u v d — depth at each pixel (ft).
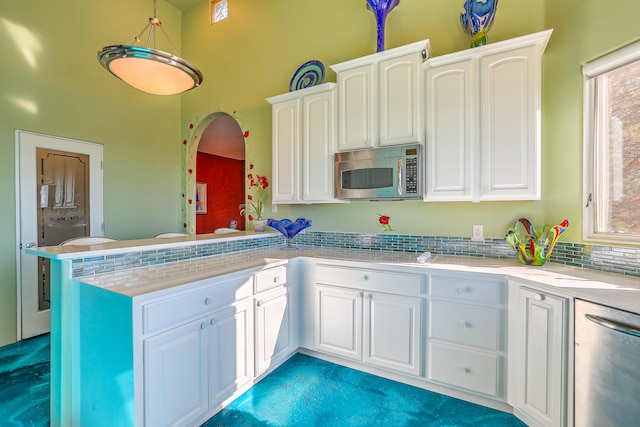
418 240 8.00
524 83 5.88
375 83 7.38
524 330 5.16
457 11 7.51
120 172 11.12
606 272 5.55
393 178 7.05
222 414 5.61
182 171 12.91
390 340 6.55
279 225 8.55
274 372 7.07
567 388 4.48
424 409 5.80
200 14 12.25
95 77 10.47
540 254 6.12
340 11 9.14
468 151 6.35
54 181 9.55
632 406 3.64
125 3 11.18
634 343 3.63
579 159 6.06
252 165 10.82
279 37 10.23
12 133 8.70
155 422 4.47
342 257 7.39
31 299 9.14
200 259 7.11
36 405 5.95
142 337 4.31
